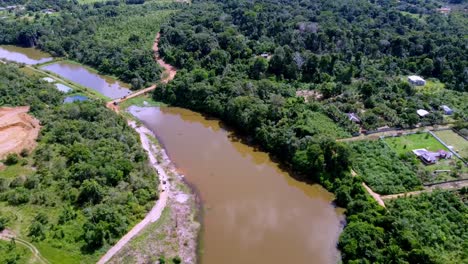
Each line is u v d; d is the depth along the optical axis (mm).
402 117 115375
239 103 120125
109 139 103000
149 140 117000
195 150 112562
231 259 77438
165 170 102938
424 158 98125
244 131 120688
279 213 89500
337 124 112875
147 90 145875
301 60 143750
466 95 130250
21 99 120875
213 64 148750
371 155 100875
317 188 96625
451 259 72125
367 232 76938
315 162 98375
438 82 140250
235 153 111375
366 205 84750
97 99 133500
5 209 79188
